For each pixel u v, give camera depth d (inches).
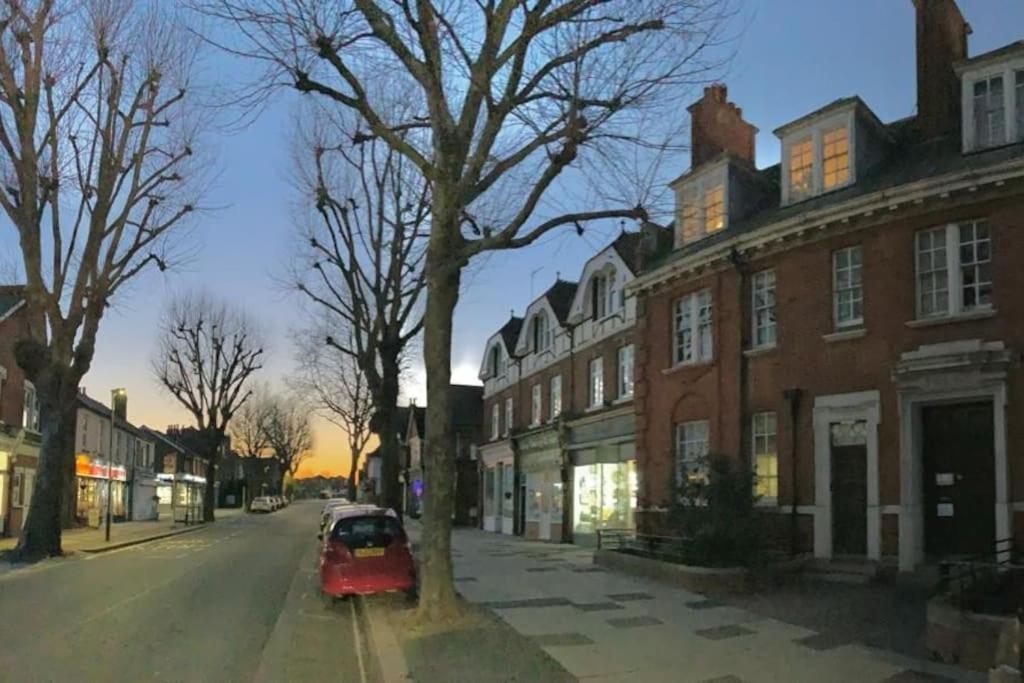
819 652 383.2
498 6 453.1
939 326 609.0
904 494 616.4
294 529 1796.3
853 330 663.1
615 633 436.5
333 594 580.7
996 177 574.2
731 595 578.2
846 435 673.0
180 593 654.5
